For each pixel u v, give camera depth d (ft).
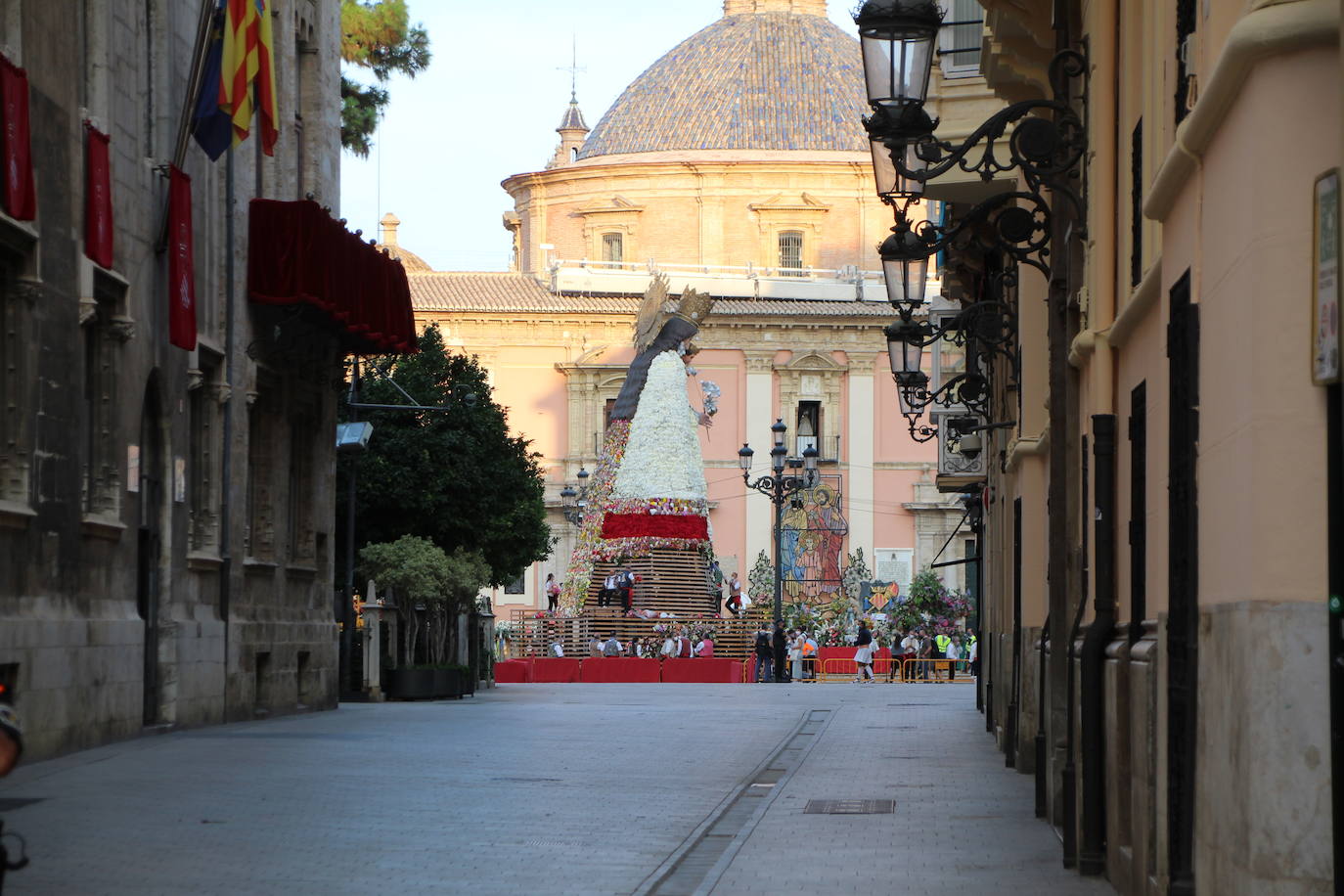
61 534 81.05
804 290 358.64
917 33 48.24
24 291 76.33
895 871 48.08
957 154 49.49
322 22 134.72
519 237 383.04
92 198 83.97
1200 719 31.65
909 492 350.84
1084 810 47.01
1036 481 79.25
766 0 402.11
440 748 89.35
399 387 165.48
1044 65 73.31
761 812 63.00
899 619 249.75
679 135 374.84
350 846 51.08
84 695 82.94
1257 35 26.07
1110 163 49.75
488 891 43.50
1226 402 29.43
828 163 362.53
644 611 237.25
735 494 348.79
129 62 92.07
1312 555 25.99
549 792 68.08
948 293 136.05
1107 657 46.34
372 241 127.95
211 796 63.52
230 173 109.19
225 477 109.91
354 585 166.61
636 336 254.06
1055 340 56.70
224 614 109.70
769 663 222.89
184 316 97.45
